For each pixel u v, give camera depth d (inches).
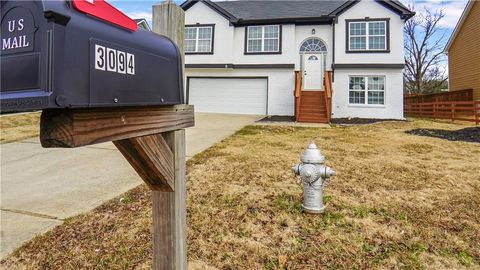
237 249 92.3
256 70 515.5
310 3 555.2
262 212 117.3
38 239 101.0
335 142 270.2
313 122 421.7
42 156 227.8
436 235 98.2
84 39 27.4
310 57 505.7
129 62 33.7
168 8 48.6
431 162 197.3
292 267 83.2
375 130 352.8
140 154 43.3
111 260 88.5
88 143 29.6
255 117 469.7
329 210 118.0
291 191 139.1
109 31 30.8
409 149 241.9
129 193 143.6
